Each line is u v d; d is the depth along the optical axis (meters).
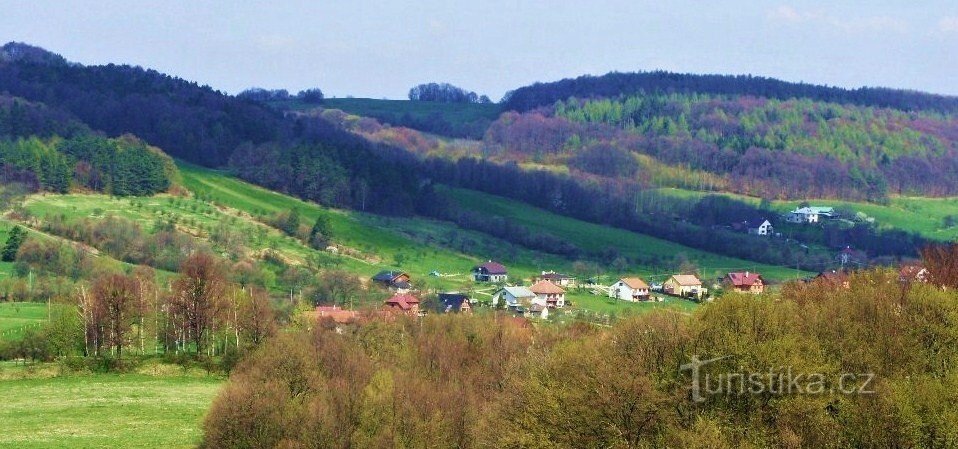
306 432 84.31
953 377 65.00
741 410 63.88
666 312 82.50
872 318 77.75
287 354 100.62
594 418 65.38
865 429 60.81
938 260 114.62
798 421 61.50
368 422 85.31
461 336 128.38
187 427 104.25
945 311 77.50
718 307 72.88
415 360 116.81
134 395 119.44
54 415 108.56
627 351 74.00
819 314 79.00
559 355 81.25
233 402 88.00
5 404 113.50
